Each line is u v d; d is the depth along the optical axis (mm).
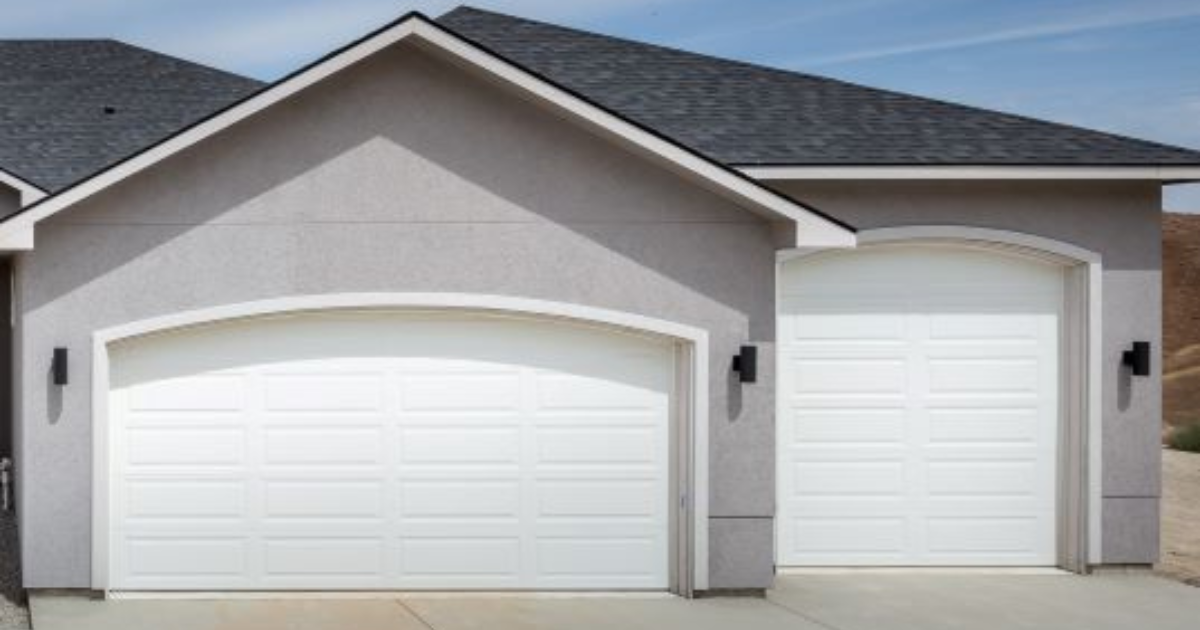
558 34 17547
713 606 12359
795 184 13953
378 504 12664
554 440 12836
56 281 12078
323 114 12336
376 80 12391
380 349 12680
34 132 18234
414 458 12703
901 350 14320
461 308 12555
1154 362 14172
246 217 12266
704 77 16406
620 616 11875
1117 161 13719
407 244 12445
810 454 14273
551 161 12594
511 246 12562
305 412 12602
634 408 12891
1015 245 14117
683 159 12164
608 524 12867
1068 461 14375
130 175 11789
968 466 14391
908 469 14336
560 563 12828
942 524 14367
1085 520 14188
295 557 12570
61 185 16406
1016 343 14406
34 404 12070
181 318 12211
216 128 11852
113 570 12336
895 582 13664
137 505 12391
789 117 15156
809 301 14273
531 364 12812
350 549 12633
